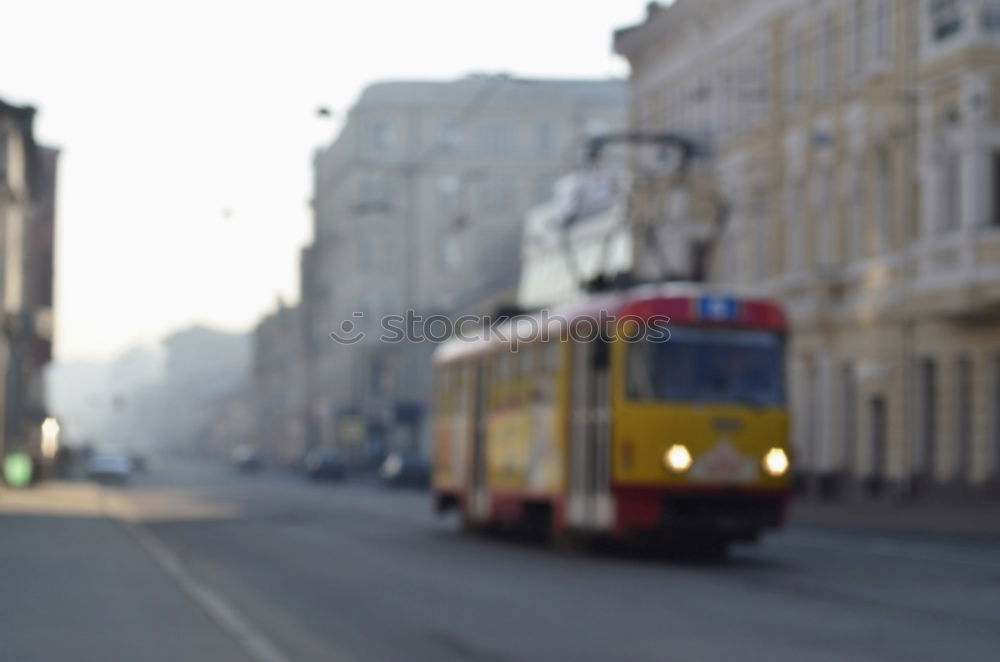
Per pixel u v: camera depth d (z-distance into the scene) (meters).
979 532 48.56
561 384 38.56
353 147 144.62
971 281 59.22
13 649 18.84
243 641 19.83
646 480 34.81
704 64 87.06
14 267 107.00
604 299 37.25
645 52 95.62
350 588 29.02
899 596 27.12
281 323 194.12
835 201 72.44
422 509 69.88
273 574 32.19
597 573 32.50
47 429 109.50
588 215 108.56
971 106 60.19
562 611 24.83
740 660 18.97
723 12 84.25
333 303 151.75
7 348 106.62
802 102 75.31
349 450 153.25
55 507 63.47
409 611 24.94
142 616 22.70
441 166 146.62
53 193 151.00
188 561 35.22
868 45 68.81
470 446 47.34
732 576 31.58
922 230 63.84
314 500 81.88
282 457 191.62
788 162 77.06
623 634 21.70
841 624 22.83
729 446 35.19
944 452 63.53
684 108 90.00
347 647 20.44
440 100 145.25
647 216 91.50
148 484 118.88
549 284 118.88
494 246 147.75
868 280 69.00
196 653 18.59
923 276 62.94
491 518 44.53
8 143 102.31
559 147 148.88
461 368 49.31
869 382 69.00
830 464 72.75
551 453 39.19
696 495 35.09
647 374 35.22
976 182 59.97
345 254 147.12
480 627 22.67
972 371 61.78
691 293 35.97
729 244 84.44
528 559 36.75
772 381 35.97
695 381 35.41
